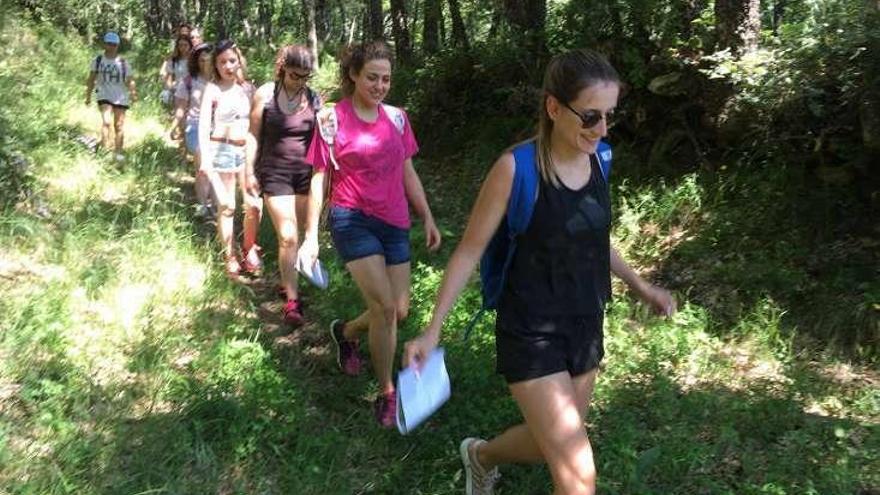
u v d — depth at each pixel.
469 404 4.32
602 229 3.03
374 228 4.34
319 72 19.38
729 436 4.16
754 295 5.72
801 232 6.14
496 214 2.93
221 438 4.05
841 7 6.20
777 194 6.49
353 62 4.27
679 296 5.92
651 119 7.85
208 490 3.65
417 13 25.33
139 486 3.54
